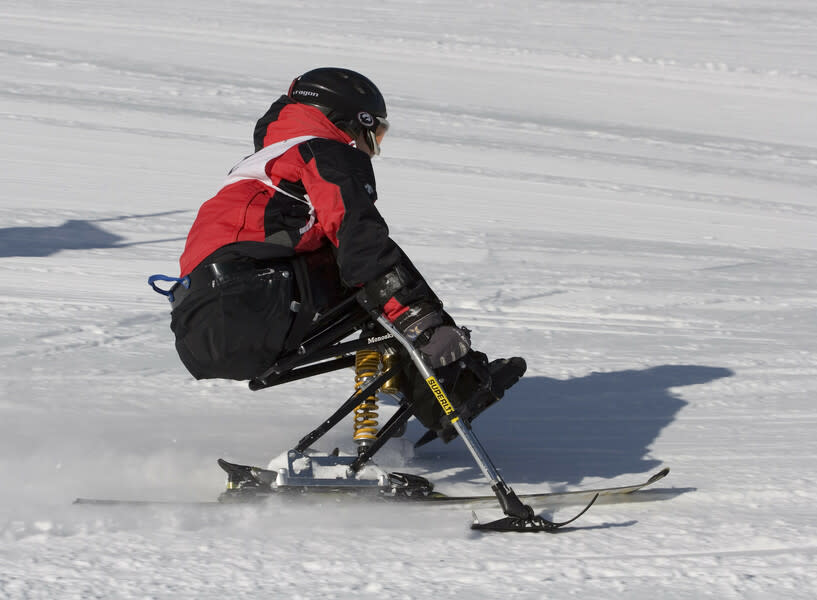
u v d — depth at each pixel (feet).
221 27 194.08
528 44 202.59
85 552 19.83
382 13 225.97
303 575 19.07
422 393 23.94
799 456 28.94
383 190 89.71
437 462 28.35
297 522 22.24
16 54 148.15
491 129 128.67
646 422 32.83
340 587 18.54
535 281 58.90
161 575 18.80
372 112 24.43
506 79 169.17
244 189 23.08
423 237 72.49
